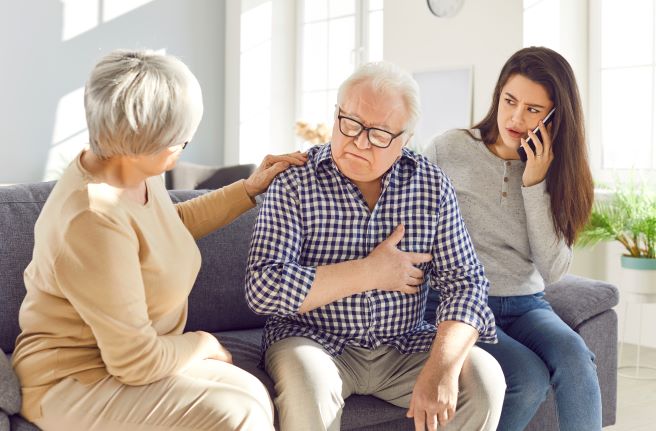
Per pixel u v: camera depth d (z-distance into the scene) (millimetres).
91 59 5941
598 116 4590
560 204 2383
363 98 1955
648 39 4367
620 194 3812
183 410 1635
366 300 2027
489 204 2438
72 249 1576
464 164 2496
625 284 3615
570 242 2420
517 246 2436
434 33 5012
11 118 5652
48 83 5785
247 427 1627
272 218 1993
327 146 2129
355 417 2014
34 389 1686
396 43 5277
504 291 2402
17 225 2193
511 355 2166
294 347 1935
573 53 4613
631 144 4453
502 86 2467
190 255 1853
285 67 6504
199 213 2145
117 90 1601
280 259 1953
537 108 2367
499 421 2115
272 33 6418
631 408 3225
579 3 4621
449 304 2031
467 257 2105
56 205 1637
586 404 2180
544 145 2348
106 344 1603
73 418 1664
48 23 5754
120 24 6035
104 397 1659
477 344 2221
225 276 2467
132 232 1658
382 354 2068
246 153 6355
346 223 2033
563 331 2273
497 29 4621
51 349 1684
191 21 6301
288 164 2117
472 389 1913
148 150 1653
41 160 5785
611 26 4527
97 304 1584
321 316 2037
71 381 1679
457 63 4871
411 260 2027
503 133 2418
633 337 4348
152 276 1727
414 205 2080
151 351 1633
